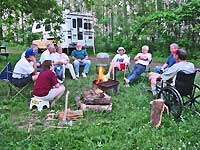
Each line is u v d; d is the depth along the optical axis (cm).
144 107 386
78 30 1159
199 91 453
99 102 377
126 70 593
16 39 966
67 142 274
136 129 303
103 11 1552
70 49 1145
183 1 1191
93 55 1127
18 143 273
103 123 326
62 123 329
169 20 1064
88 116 358
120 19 1418
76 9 1573
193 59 958
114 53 1197
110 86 459
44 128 317
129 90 491
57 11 752
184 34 1095
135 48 1172
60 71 548
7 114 367
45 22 747
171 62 476
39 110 384
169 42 1106
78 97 430
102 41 1326
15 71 439
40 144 273
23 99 430
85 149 257
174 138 283
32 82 448
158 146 264
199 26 996
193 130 299
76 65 613
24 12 713
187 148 261
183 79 345
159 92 366
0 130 308
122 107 392
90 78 603
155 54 1089
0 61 834
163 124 318
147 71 583
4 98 439
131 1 1417
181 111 330
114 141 274
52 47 560
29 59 447
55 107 394
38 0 713
